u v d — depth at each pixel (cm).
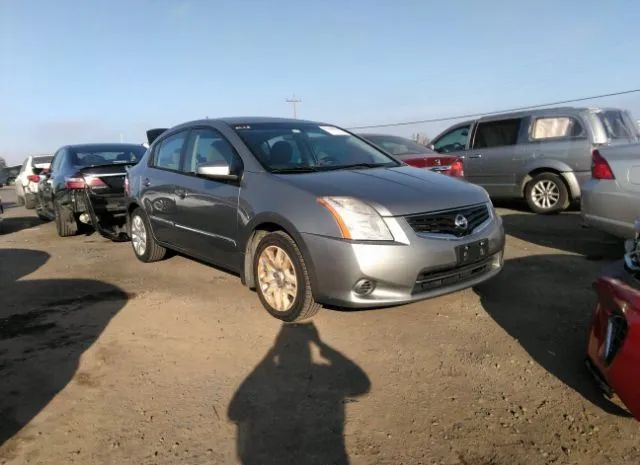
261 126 500
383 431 270
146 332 405
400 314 425
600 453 249
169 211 546
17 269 626
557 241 677
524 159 905
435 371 331
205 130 518
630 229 514
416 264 359
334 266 361
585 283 490
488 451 253
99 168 764
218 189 466
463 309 432
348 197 372
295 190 395
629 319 249
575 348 358
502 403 293
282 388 315
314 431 271
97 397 308
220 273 570
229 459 251
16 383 327
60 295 507
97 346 380
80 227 891
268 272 419
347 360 348
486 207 416
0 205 1016
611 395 285
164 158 579
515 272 532
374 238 356
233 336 393
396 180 414
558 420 276
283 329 402
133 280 553
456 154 1008
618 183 521
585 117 845
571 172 855
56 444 264
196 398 305
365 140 546
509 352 354
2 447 262
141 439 267
